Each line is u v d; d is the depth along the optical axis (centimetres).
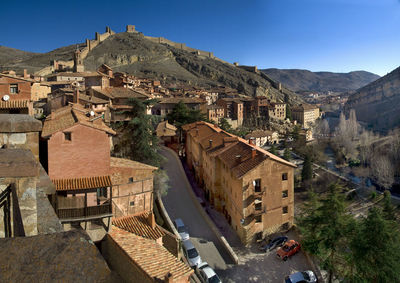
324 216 3875
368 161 12181
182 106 8500
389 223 3462
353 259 3431
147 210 3403
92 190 2917
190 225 4472
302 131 16300
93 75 7812
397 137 12444
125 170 3173
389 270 3162
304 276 3562
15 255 498
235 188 4397
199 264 3503
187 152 7044
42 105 6084
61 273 500
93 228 2559
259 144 14962
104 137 3002
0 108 4306
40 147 3008
